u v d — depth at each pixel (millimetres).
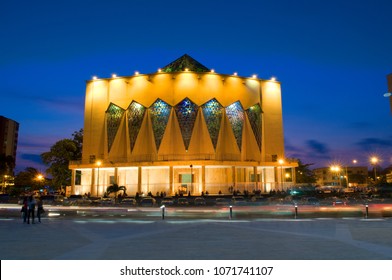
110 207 44188
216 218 25812
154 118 73500
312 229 17422
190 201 49781
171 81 74562
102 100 78312
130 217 27547
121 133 75375
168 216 28469
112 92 77500
